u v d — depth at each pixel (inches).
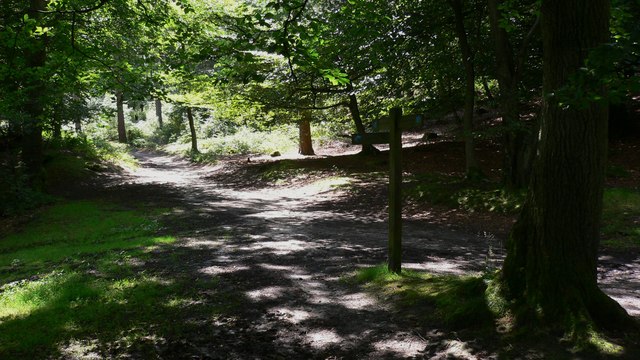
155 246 375.9
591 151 157.9
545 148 164.2
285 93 797.9
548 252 164.7
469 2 603.5
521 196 460.1
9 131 783.7
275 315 213.3
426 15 582.6
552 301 161.5
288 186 770.2
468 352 158.6
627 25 120.9
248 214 556.1
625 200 427.5
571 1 151.6
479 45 599.8
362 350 173.9
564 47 154.4
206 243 384.2
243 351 177.2
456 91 756.6
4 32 398.0
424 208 520.1
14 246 449.1
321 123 1136.2
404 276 252.2
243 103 823.7
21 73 500.4
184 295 242.8
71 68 504.1
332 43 588.7
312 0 635.5
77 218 556.7
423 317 191.3
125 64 526.3
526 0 513.0
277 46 253.0
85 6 503.8
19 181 643.5
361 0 423.5
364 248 357.7
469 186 542.9
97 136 1514.5
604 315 157.0
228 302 231.9
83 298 237.8
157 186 854.5
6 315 216.2
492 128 491.8
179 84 757.3
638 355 140.0
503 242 376.5
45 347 177.2
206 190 804.0
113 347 178.2
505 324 167.0
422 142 971.9
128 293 243.1
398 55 619.8
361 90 712.4
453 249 353.7
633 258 315.3
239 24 325.7
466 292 195.5
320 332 193.2
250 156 1203.9
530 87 609.6
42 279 287.4
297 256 331.0
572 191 160.1
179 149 1545.3
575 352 146.2
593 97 128.7
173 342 183.8
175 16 570.3
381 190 621.6
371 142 261.9
